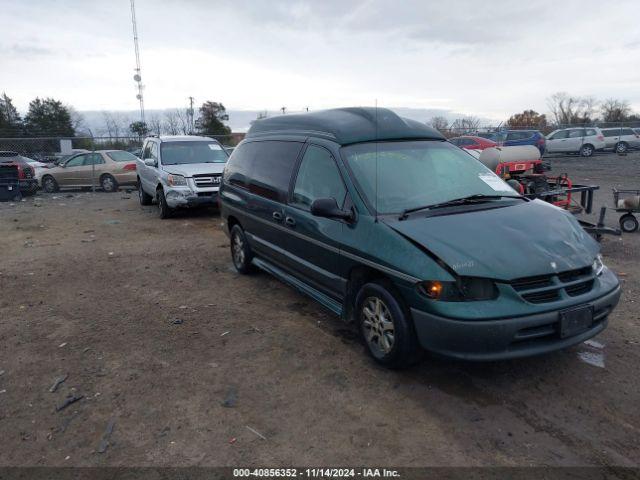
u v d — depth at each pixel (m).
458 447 3.05
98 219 11.48
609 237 8.41
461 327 3.30
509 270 3.36
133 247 8.52
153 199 12.87
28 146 23.28
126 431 3.29
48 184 18.23
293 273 5.27
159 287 6.28
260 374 3.99
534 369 3.94
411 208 4.09
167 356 4.34
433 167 4.60
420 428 3.24
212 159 11.87
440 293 3.38
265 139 5.92
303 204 4.84
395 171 4.43
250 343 4.56
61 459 3.04
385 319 3.88
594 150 27.22
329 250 4.38
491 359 3.33
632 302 5.33
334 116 5.07
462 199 4.23
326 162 4.64
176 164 11.48
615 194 8.88
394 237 3.73
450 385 3.74
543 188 8.88
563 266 3.48
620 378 3.79
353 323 4.96
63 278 6.73
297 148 5.16
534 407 3.45
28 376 4.04
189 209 11.26
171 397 3.69
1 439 3.24
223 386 3.82
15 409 3.58
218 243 8.70
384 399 3.58
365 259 3.91
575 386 3.69
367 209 4.07
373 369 4.01
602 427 3.22
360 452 3.03
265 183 5.58
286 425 3.32
